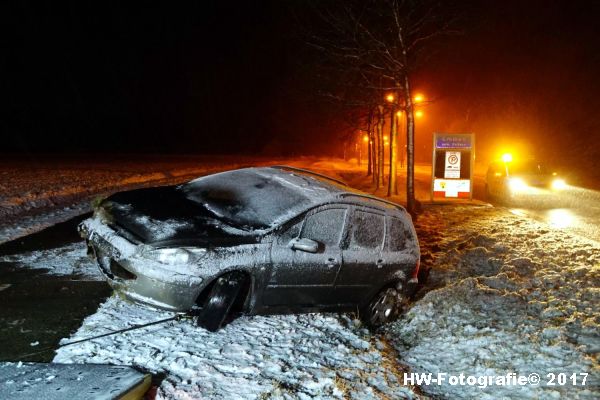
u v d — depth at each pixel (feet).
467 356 17.01
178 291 14.99
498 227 42.70
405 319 21.31
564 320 19.95
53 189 45.65
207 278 15.39
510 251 32.89
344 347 16.74
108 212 18.01
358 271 19.34
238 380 13.57
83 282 20.47
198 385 13.10
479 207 56.80
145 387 12.36
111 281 15.92
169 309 15.15
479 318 20.40
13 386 11.54
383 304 21.16
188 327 16.58
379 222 20.71
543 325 19.44
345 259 18.76
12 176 58.03
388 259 20.62
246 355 15.12
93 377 12.23
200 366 14.12
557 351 16.89
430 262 30.99
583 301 22.38
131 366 13.71
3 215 33.14
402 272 21.38
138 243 15.56
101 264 16.53
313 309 18.86
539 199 65.67
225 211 18.52
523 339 17.81
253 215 18.20
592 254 31.99
